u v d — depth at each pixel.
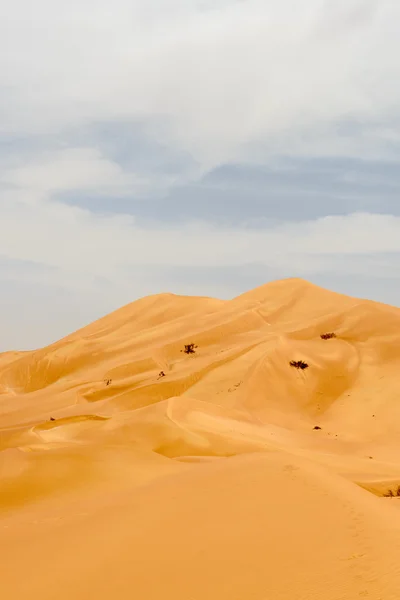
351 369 54.06
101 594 7.62
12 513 14.59
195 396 49.94
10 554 9.74
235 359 56.56
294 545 9.27
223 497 12.88
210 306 93.56
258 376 50.56
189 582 7.83
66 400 55.75
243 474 15.23
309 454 30.41
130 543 9.73
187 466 20.06
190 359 63.59
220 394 49.12
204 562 8.58
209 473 16.02
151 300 100.44
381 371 53.22
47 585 8.06
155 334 78.62
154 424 33.19
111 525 11.19
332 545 9.23
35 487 16.75
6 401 58.47
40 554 9.57
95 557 9.11
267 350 56.12
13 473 17.50
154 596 7.45
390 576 7.52
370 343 60.75
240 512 11.55
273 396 48.88
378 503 12.84
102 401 51.91
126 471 18.78
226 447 30.55
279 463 16.64
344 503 12.13
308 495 12.81
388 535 9.65
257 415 44.75
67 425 37.19
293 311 80.88
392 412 44.34
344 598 6.98
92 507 13.41
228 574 8.07
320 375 52.31
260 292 88.81
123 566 8.59
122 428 33.28
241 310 81.25
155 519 11.36
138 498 13.66
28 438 34.22
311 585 7.49
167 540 9.80
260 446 30.72
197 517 11.30
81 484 17.33
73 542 10.15
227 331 72.88
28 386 75.56
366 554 8.58
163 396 51.41
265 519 10.96
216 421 35.97
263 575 7.95
